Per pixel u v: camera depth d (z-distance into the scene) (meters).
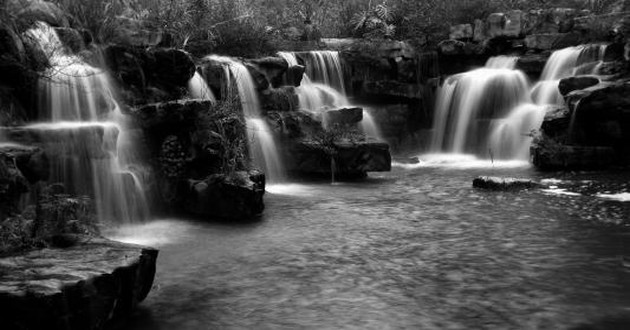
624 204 12.98
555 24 25.81
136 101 13.80
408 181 17.59
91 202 10.50
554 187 15.43
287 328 6.69
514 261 9.04
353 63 24.94
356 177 18.62
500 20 26.08
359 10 30.88
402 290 7.87
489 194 14.77
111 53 13.79
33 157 9.34
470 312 7.07
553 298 7.47
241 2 25.20
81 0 16.02
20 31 11.89
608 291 7.68
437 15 28.97
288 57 22.73
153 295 7.74
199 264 9.14
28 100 11.26
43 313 5.45
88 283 5.86
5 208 7.61
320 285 8.12
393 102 25.52
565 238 10.27
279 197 15.11
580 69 22.20
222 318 6.99
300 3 31.17
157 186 12.63
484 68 25.81
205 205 12.51
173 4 20.22
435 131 25.41
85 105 12.12
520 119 22.02
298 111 18.75
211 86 16.95
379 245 10.15
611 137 19.11
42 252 6.71
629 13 24.02
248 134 16.55
